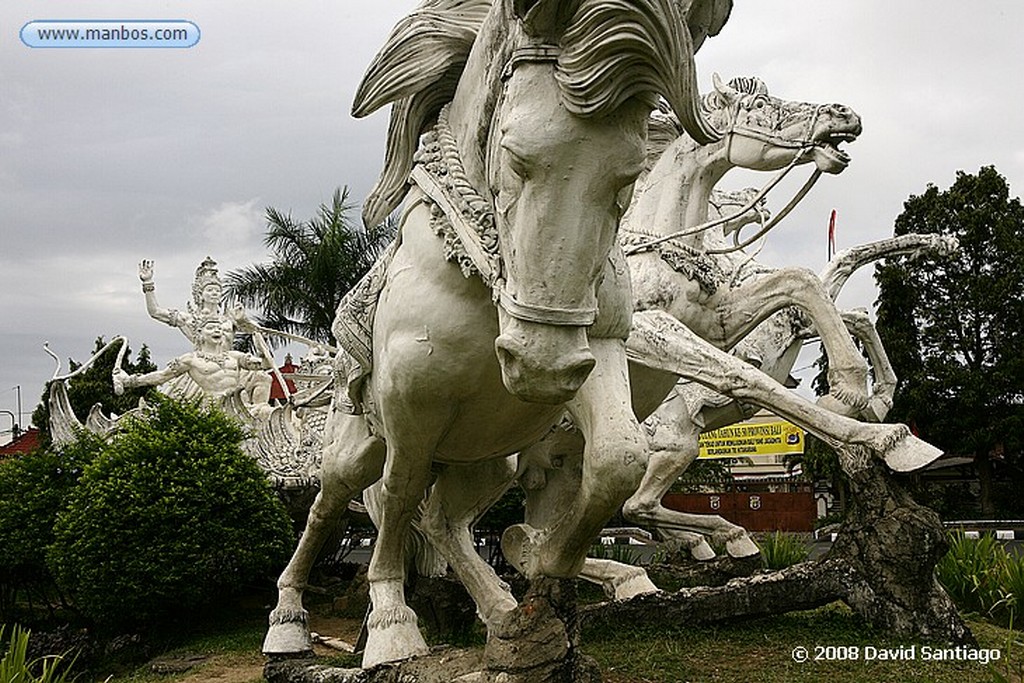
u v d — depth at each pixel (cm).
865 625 522
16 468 1006
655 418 726
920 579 513
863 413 593
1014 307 2425
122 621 855
